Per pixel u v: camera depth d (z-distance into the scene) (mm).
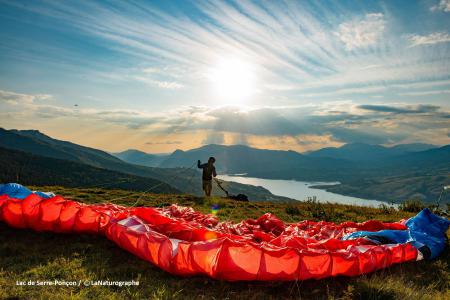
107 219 5910
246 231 6895
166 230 5910
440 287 4992
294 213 10867
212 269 4402
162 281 4441
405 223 7328
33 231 6098
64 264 4750
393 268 5434
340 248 5668
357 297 4234
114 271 4645
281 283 4461
